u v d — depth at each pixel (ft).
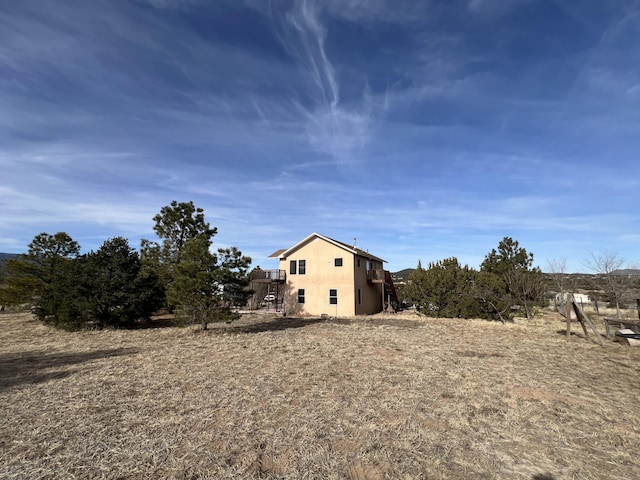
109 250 53.72
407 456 13.07
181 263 47.62
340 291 78.69
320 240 82.02
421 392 20.74
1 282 63.16
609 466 12.44
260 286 97.35
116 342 40.47
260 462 12.65
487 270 80.18
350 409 17.90
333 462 12.57
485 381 23.16
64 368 27.35
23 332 49.96
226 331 49.47
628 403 19.03
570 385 22.41
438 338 42.86
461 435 14.90
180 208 65.05
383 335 45.24
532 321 63.31
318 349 34.68
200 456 13.05
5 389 21.68
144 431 15.28
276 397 19.74
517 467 12.32
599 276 70.74
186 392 20.80
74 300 50.26
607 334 42.93
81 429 15.49
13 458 12.96
